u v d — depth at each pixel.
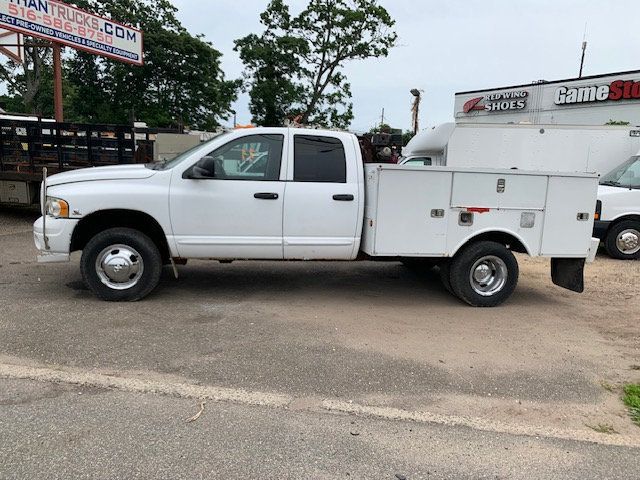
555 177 6.26
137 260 5.85
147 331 5.05
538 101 28.19
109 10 35.91
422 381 4.24
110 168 6.09
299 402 3.81
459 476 3.02
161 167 5.99
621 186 10.46
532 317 6.11
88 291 6.27
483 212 6.16
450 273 6.37
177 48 37.41
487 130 12.55
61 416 3.47
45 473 2.87
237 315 5.65
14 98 48.38
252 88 35.59
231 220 5.84
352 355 4.69
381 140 8.19
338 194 5.98
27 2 14.27
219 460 3.06
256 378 4.16
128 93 38.44
